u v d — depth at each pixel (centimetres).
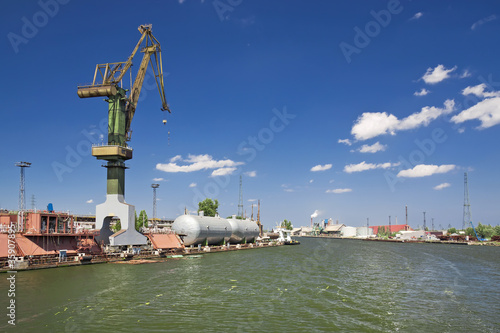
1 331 3070
